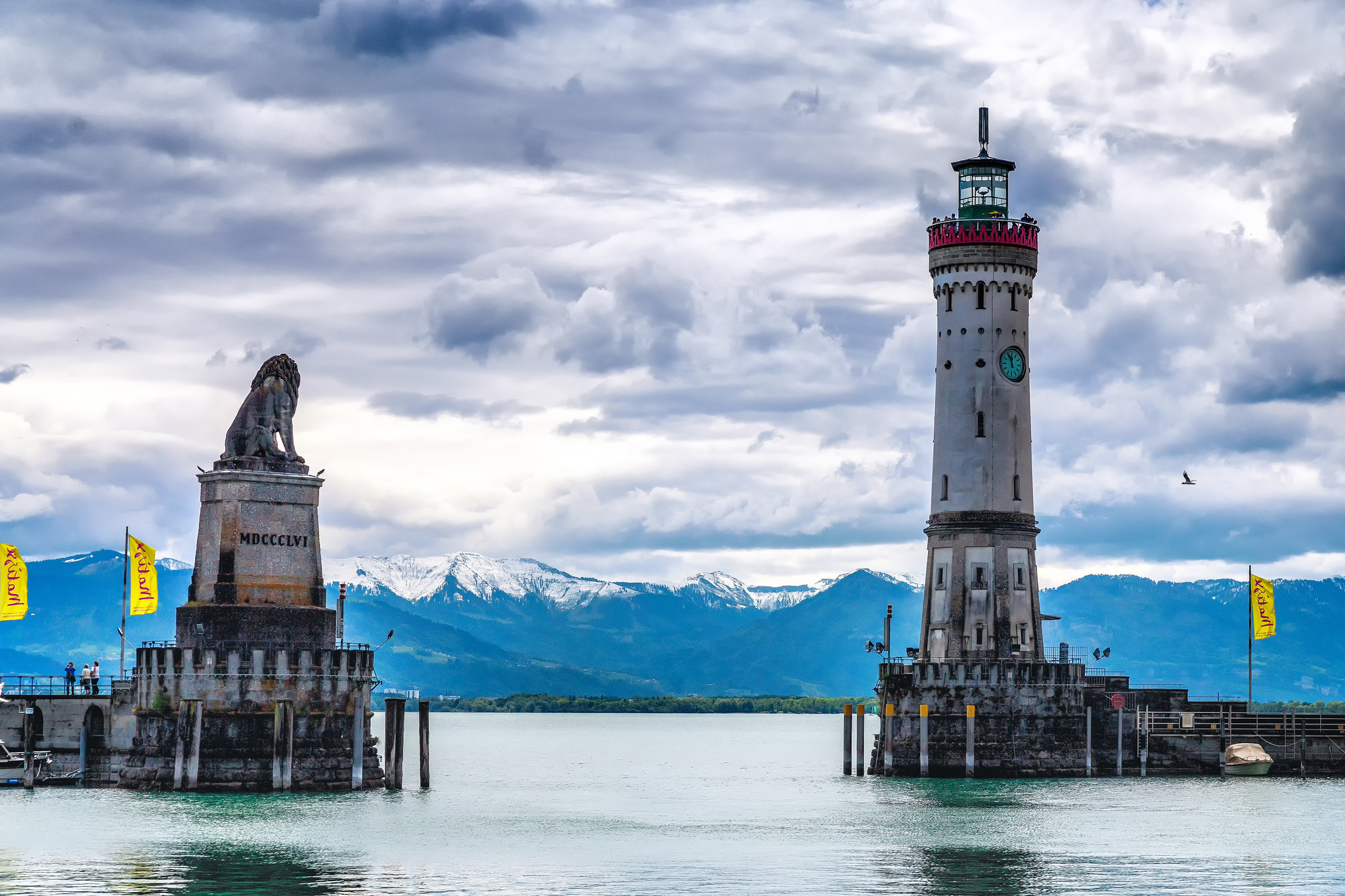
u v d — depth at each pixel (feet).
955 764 648.38
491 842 518.78
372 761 589.73
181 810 540.11
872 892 436.35
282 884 440.86
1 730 603.67
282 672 556.51
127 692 590.96
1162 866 473.67
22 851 478.59
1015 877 457.68
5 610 633.61
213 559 560.61
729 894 433.48
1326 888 442.91
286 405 572.10
